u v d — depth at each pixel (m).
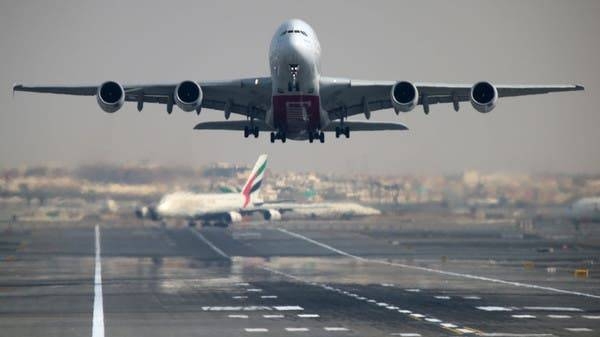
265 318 163.50
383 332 144.25
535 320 158.75
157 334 144.50
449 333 142.88
